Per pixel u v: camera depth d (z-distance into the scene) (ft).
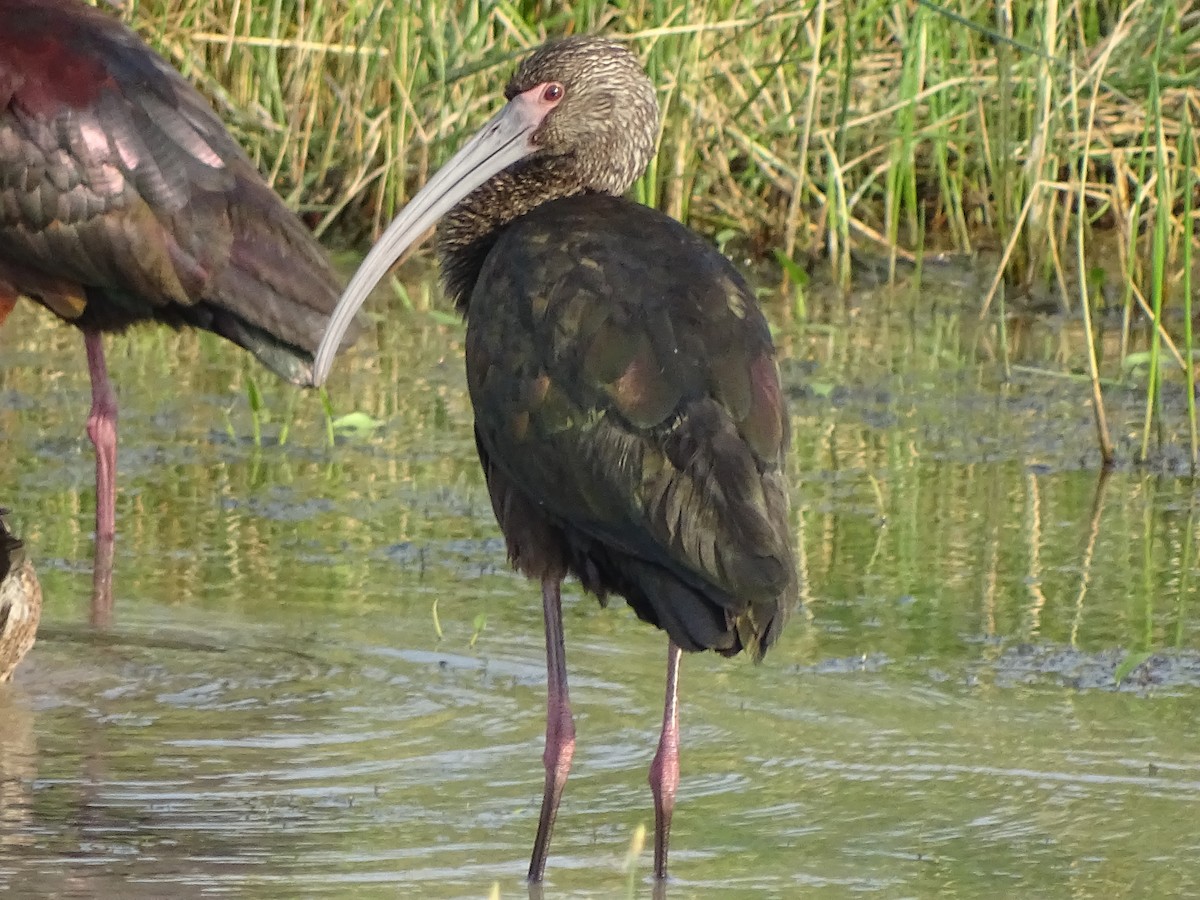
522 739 30.42
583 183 30.40
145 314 40.45
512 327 26.35
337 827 26.71
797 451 47.65
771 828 27.12
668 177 63.87
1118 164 59.41
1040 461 47.19
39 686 32.30
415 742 30.19
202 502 43.45
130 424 49.49
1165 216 47.78
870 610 36.86
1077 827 27.17
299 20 62.54
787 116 65.00
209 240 39.19
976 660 34.24
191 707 31.50
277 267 39.34
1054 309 61.62
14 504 42.86
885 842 26.53
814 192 64.59
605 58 30.37
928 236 68.69
